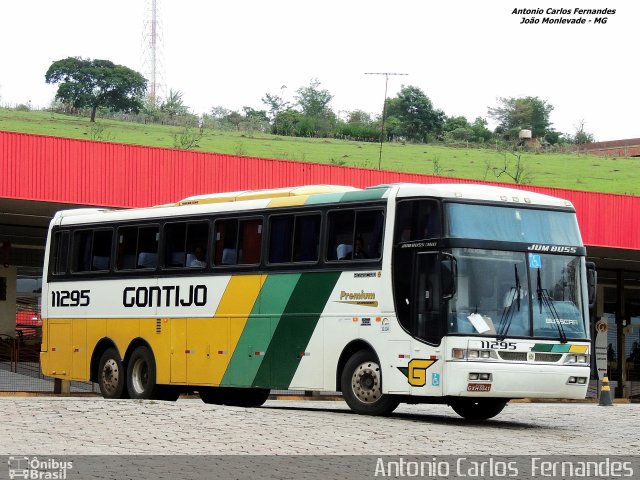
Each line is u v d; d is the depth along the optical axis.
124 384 27.34
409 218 21.95
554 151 139.75
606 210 44.38
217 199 26.11
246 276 24.75
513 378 21.41
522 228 22.20
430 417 24.34
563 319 22.16
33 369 41.03
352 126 144.75
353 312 22.58
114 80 133.50
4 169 34.81
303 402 34.25
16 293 49.00
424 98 156.00
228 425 19.00
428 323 21.41
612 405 34.78
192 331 25.75
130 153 36.94
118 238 27.83
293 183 39.69
